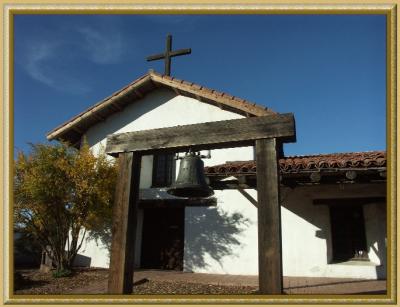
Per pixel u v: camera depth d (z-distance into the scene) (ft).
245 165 25.05
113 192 31.37
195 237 32.94
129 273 13.03
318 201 29.19
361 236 28.35
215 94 33.91
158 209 36.29
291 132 11.66
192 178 13.24
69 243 34.04
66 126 38.32
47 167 29.19
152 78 37.11
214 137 12.69
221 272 31.19
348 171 22.00
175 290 23.32
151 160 37.42
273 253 10.99
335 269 27.58
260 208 11.50
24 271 33.45
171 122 37.50
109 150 14.40
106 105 37.99
